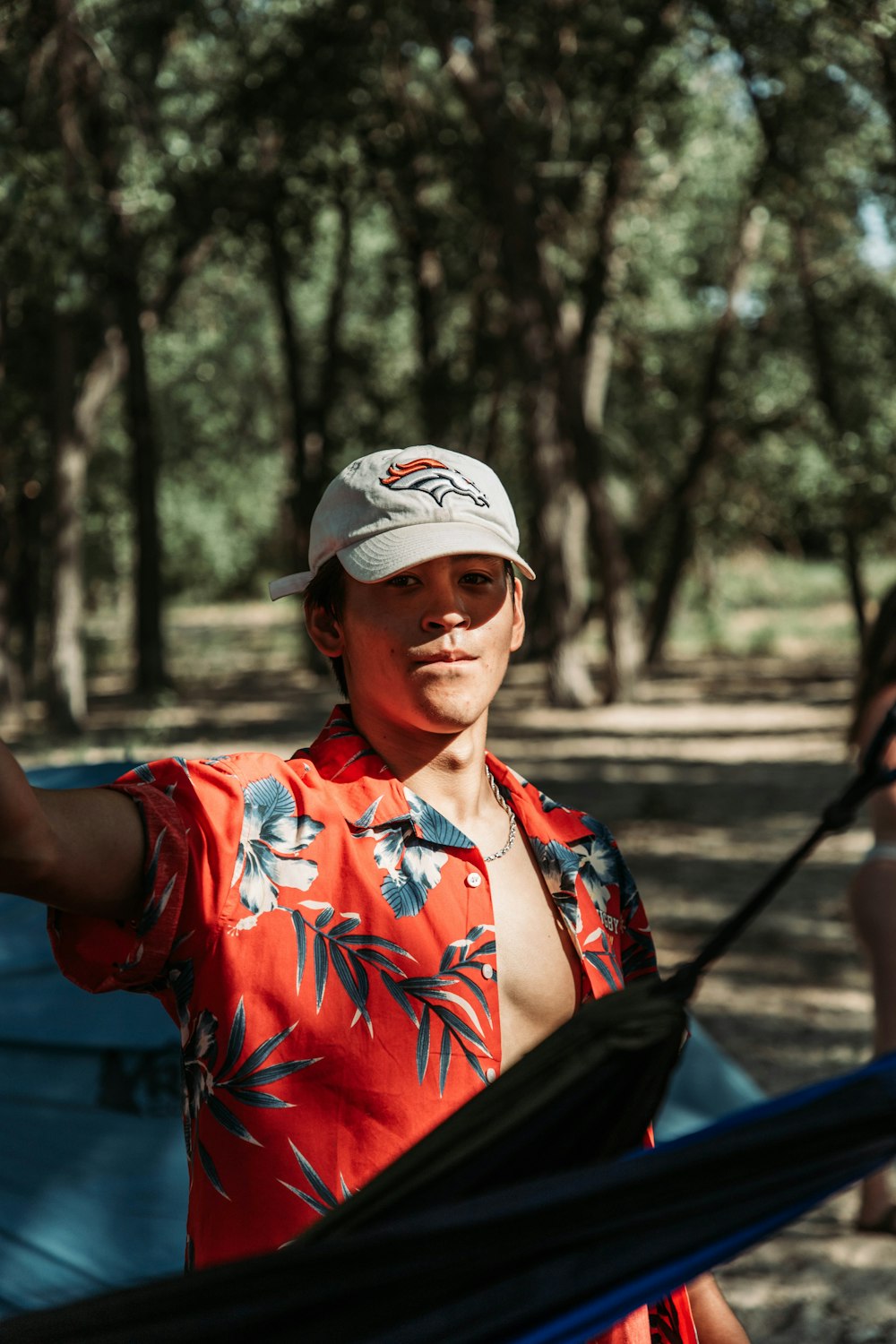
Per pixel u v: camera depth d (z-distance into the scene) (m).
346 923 1.36
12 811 1.15
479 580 1.51
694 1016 6.60
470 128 22.12
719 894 9.40
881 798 3.93
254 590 51.91
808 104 18.25
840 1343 3.73
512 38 20.38
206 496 41.94
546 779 14.81
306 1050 1.31
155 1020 3.38
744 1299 4.02
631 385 29.38
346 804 1.43
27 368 21.08
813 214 21.69
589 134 22.50
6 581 22.03
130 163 17.81
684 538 28.56
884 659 3.89
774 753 16.88
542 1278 0.87
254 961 1.32
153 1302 0.83
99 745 18.08
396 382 30.14
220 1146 1.31
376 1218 1.04
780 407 27.78
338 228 29.95
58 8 15.52
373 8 19.30
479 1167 1.06
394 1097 1.32
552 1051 1.08
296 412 27.89
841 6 15.70
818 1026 6.47
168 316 26.09
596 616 34.88
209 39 21.27
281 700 24.91
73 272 16.47
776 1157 0.90
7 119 15.76
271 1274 0.84
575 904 1.55
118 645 40.28
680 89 20.28
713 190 25.72
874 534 22.58
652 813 12.42
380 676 1.49
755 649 33.59
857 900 3.93
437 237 24.03
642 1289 0.88
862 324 23.66
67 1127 3.29
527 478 29.06
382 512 1.47
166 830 1.29
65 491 20.11
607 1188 0.89
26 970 3.40
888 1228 4.43
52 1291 3.13
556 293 20.98
